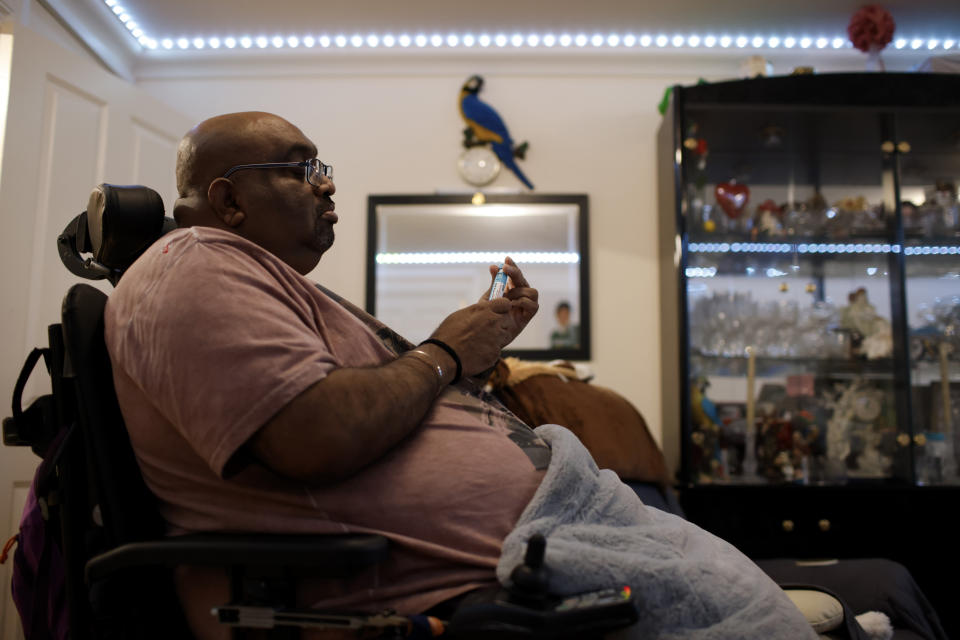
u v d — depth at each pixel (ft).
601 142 9.53
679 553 2.71
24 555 3.13
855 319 8.55
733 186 8.77
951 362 8.33
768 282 8.61
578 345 9.08
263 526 2.59
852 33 8.45
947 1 8.23
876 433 8.30
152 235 3.26
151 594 2.65
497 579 2.62
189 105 9.59
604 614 2.14
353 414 2.44
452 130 9.55
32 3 7.36
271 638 2.48
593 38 9.29
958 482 7.95
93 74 7.13
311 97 9.62
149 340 2.54
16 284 6.17
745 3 8.38
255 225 3.17
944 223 8.58
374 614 2.33
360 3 8.45
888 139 8.52
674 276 8.45
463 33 9.21
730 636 2.47
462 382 3.23
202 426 2.39
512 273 3.81
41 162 6.50
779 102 8.32
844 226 8.66
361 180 9.50
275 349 2.45
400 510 2.64
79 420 2.82
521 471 2.85
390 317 9.19
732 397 8.33
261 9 8.57
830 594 3.92
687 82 9.59
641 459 6.22
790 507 7.57
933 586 7.38
